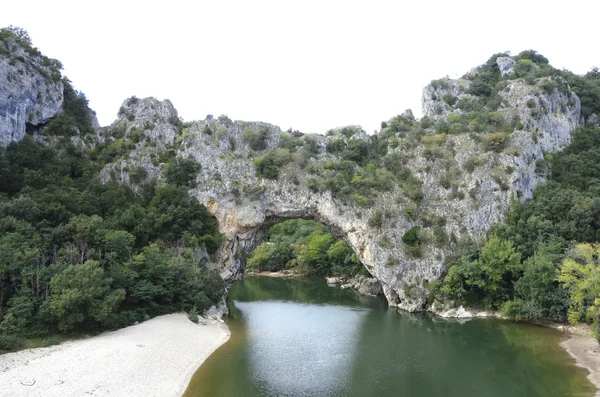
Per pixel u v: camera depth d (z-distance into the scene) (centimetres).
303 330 5647
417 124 9238
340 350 4741
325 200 7438
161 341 4403
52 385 3100
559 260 5700
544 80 9144
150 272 5378
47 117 7769
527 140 7694
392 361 4362
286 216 7738
